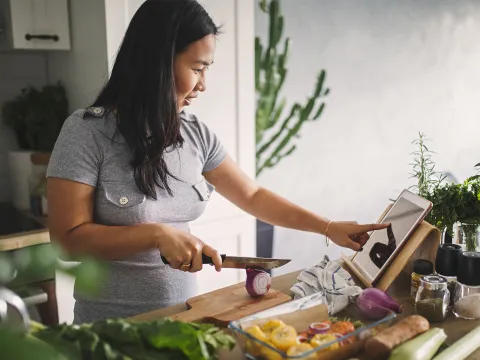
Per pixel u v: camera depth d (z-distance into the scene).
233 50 2.28
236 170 1.43
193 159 1.31
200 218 2.26
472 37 4.11
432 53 3.88
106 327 0.72
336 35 3.32
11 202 2.35
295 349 0.80
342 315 1.00
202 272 2.26
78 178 1.13
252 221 2.45
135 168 1.17
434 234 1.15
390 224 1.24
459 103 4.14
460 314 1.03
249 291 1.13
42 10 2.08
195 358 0.72
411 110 3.85
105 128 1.17
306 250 3.40
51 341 0.67
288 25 3.07
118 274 1.20
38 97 2.28
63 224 1.12
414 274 1.12
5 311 0.54
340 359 0.82
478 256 1.04
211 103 2.24
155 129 1.16
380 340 0.82
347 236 1.29
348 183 3.58
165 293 1.22
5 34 2.14
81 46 2.09
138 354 0.71
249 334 0.82
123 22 1.92
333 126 3.42
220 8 2.20
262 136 3.01
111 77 1.21
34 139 2.28
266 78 2.94
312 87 3.26
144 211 1.21
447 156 4.16
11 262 0.51
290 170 3.25
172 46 1.13
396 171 3.85
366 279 1.20
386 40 3.59
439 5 3.84
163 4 1.13
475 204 1.25
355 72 3.46
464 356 0.87
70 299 1.89
